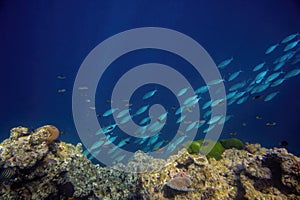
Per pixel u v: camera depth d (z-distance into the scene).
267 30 38.81
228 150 5.77
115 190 5.10
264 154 4.66
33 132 4.69
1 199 3.99
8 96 27.00
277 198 4.09
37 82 29.67
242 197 4.39
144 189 4.91
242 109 18.05
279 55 30.45
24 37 30.27
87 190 4.89
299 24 35.41
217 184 4.59
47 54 32.34
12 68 28.84
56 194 4.61
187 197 4.53
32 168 4.29
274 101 18.33
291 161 4.27
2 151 4.12
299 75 19.67
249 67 30.44
